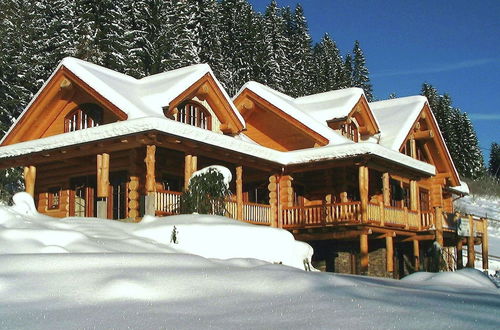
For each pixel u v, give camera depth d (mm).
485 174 75125
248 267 8758
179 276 7465
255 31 54562
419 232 25750
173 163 21406
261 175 24547
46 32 37250
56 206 22672
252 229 13539
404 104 29094
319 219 22141
